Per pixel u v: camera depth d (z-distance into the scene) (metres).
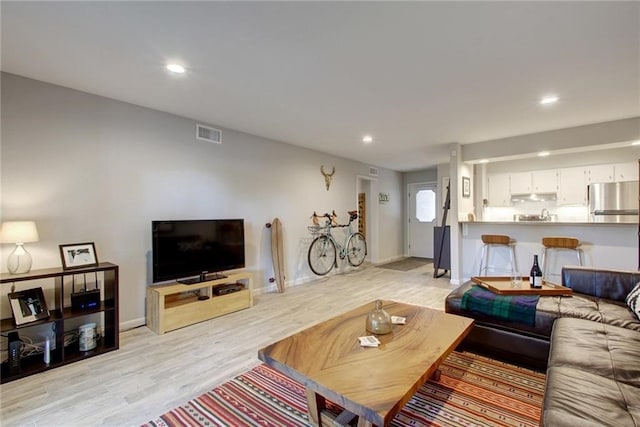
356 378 1.48
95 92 2.98
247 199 4.48
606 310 2.25
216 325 3.32
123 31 2.00
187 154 3.77
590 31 2.01
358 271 6.34
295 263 5.25
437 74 2.63
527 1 1.72
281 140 4.92
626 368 1.45
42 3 1.70
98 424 1.78
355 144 5.21
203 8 1.77
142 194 3.36
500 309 2.46
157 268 3.24
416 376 1.49
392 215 7.99
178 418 1.83
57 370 2.37
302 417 1.83
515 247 4.66
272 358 1.68
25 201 2.65
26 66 2.47
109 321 2.82
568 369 1.48
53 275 2.43
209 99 3.18
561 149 4.31
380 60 2.39
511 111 3.54
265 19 1.88
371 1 1.71
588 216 5.66
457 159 5.09
